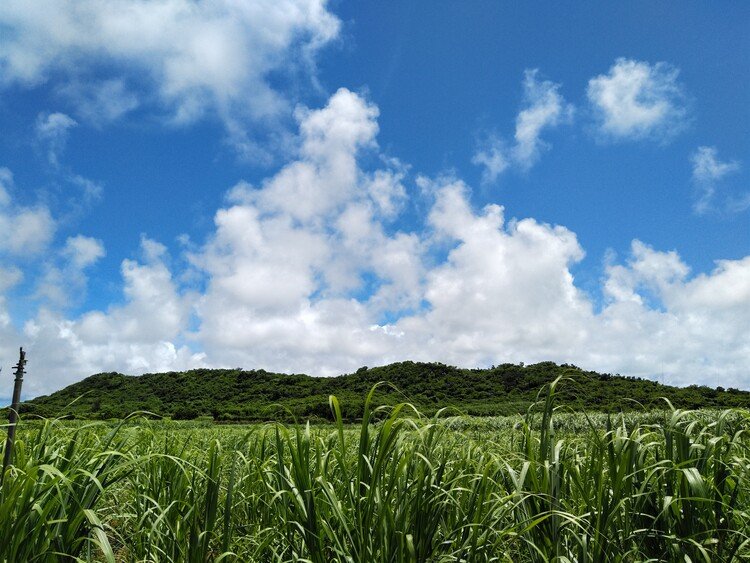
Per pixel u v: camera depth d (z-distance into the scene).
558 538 2.40
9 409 2.48
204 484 3.39
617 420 2.83
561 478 2.74
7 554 2.01
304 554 2.59
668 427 2.59
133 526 3.43
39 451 2.81
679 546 2.42
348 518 2.42
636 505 2.55
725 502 2.48
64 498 2.33
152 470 3.22
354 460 3.15
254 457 3.56
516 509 2.61
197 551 2.68
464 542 2.41
